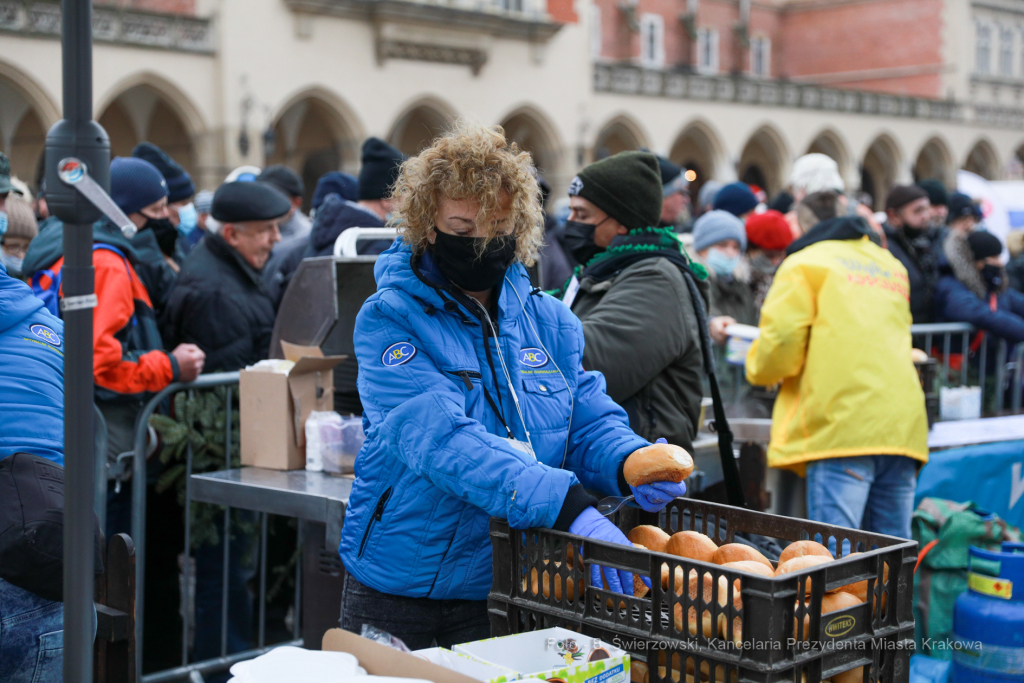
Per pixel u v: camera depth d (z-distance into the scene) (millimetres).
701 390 2748
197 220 6422
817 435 3318
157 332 3584
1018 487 3838
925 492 3600
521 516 1649
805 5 42062
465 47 24516
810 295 3338
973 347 5551
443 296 1813
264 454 3109
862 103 35531
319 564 2900
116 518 3684
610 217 2805
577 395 2021
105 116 23391
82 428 1368
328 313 3240
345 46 22609
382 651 1502
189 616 4191
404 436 1756
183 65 20250
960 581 3342
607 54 34906
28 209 4082
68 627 1380
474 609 2025
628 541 1635
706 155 34156
